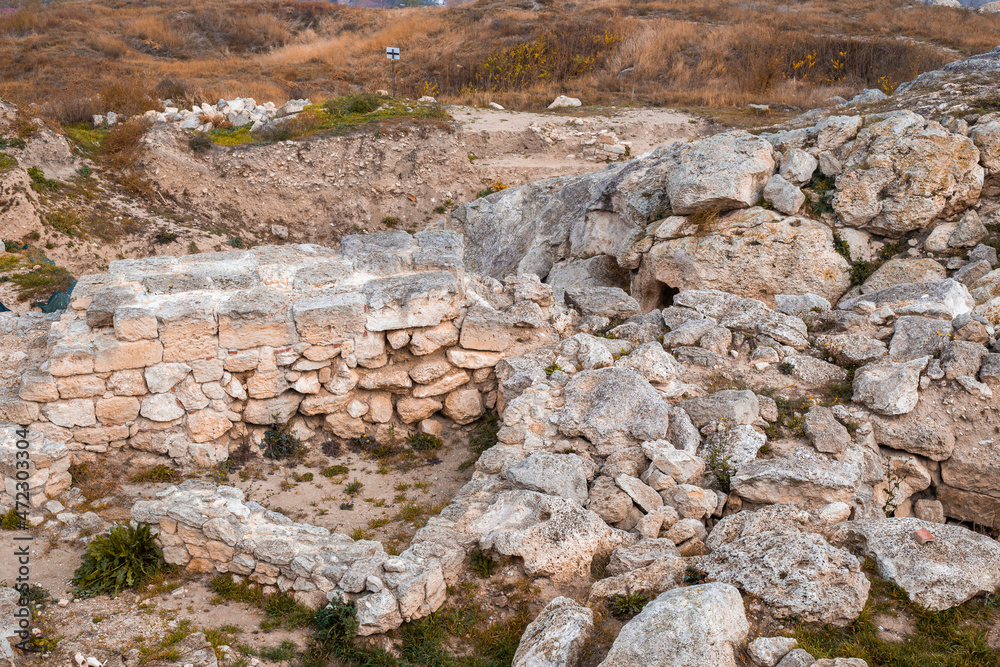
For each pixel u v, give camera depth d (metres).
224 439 9.29
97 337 8.66
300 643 6.41
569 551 6.83
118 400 8.74
